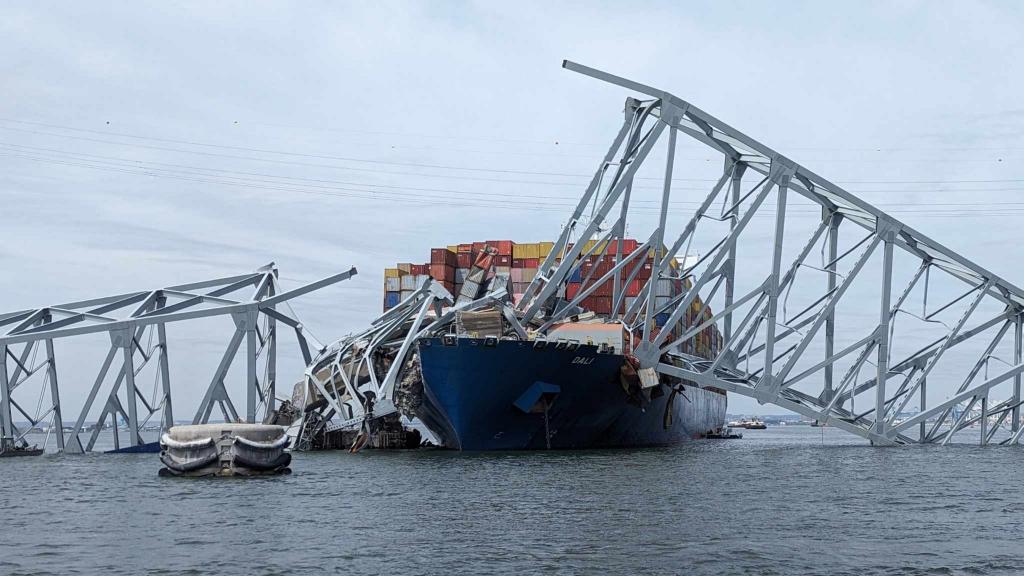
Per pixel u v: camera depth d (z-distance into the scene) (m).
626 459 50.44
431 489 33.75
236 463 39.59
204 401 59.31
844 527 24.67
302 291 63.19
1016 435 68.44
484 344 53.03
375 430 62.31
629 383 60.56
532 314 61.44
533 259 81.31
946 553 20.95
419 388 59.41
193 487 35.25
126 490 34.44
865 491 34.06
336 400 61.03
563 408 57.91
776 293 60.34
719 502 29.98
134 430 59.34
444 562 19.84
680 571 18.98
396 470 42.25
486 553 20.81
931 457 56.19
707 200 61.72
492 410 55.47
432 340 53.53
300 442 61.44
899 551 21.16
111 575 18.72
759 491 33.56
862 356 63.94
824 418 63.62
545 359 54.47
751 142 58.66
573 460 49.06
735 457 54.97
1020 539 22.91
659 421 73.62
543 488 34.09
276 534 23.48
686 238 61.25
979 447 67.69
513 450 58.31
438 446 65.88
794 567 19.36
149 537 23.22
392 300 83.44
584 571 18.97
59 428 58.62
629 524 25.00
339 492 32.88
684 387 79.94
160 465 49.19
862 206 60.56
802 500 30.78
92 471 44.44
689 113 57.62
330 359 65.19
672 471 41.97
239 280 66.25
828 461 51.59
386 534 23.39
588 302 77.50
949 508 29.11
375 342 60.94
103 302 64.56
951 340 64.88
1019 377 68.06
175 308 63.09
